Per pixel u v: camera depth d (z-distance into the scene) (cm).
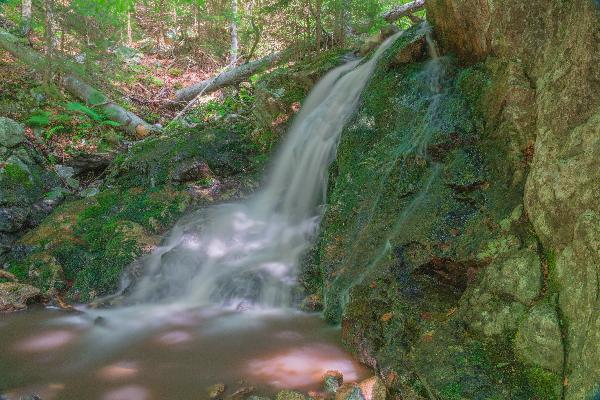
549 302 277
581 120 282
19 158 623
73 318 431
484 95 404
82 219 564
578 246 263
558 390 254
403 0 889
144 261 490
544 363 266
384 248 390
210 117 912
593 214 255
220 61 1252
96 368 347
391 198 422
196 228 525
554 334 263
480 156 384
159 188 600
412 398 288
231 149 660
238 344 377
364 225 424
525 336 277
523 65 372
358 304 367
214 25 1245
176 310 442
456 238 355
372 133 492
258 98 681
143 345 380
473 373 279
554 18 344
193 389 321
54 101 839
